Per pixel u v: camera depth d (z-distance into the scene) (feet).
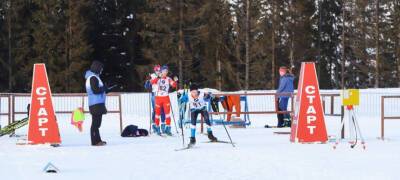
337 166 32.94
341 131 47.55
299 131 45.60
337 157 36.83
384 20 171.63
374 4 170.81
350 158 36.40
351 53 187.52
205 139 48.88
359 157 36.86
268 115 83.76
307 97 45.68
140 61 172.04
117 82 175.22
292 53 161.89
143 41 166.40
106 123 71.67
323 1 193.16
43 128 44.98
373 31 171.01
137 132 53.06
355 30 177.27
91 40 167.32
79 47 153.17
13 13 159.94
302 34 162.91
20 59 159.63
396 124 67.36
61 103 90.33
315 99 45.68
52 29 155.22
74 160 36.27
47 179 29.45
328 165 33.30
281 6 158.10
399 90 111.04
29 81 157.99
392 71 175.32
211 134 46.09
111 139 50.31
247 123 65.05
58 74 152.76
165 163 34.58
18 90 161.27
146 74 151.12
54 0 155.02
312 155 37.78
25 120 53.06
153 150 41.19
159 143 46.34
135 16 169.58
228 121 63.05
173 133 56.29
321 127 45.60
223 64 159.43
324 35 192.95
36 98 45.06
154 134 54.90
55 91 152.66
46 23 154.81
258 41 154.61
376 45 170.91
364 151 40.06
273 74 158.40
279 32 161.07
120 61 173.68
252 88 161.17
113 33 173.27
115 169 32.40
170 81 53.78
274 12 156.35
